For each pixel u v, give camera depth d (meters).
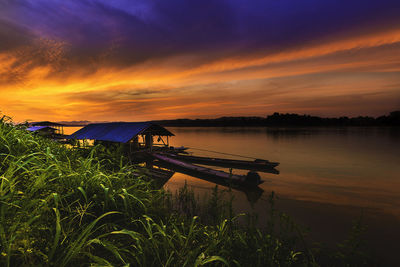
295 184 14.66
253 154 31.81
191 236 2.60
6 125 3.81
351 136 73.12
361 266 3.11
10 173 2.13
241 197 10.80
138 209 2.97
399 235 7.14
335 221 8.40
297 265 2.73
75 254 1.48
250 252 2.52
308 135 81.12
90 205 2.47
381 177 16.95
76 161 3.81
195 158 24.06
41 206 1.89
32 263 1.42
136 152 20.78
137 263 1.94
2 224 1.57
